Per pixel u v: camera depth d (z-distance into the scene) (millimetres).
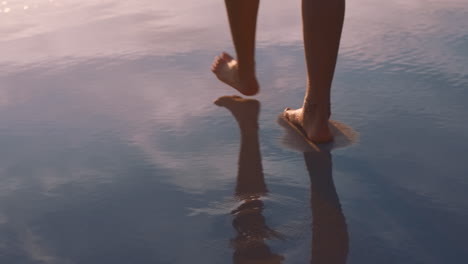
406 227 2271
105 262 2203
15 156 2656
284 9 4098
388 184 2439
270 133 2760
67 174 2547
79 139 2746
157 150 2666
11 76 3268
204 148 2674
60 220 2350
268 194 2420
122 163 2596
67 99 3039
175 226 2309
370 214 2322
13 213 2383
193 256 2207
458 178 2449
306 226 2285
